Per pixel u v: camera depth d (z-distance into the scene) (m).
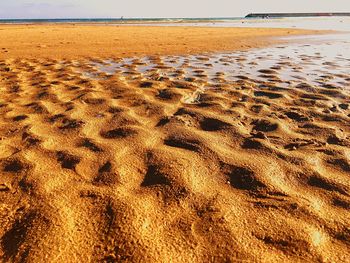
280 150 2.66
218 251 1.65
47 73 5.98
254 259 1.60
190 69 6.34
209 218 1.88
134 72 6.09
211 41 12.25
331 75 5.58
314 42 11.80
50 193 2.12
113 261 1.61
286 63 6.95
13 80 5.36
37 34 15.54
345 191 2.12
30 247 1.69
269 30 19.83
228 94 4.41
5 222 1.88
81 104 3.93
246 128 3.16
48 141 2.88
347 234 1.75
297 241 1.70
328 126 3.18
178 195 2.10
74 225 1.83
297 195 2.09
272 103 3.98
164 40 12.61
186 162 2.47
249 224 1.83
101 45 10.73
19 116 3.54
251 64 6.89
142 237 1.74
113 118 3.44
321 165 2.43
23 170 2.39
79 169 2.41
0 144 2.85
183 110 3.65
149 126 3.22
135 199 2.05
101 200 2.04
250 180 2.24
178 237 1.75
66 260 1.61
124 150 2.68
